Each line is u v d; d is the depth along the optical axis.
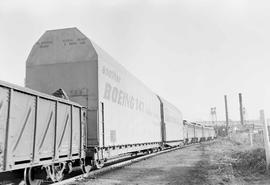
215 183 10.14
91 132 12.33
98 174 12.69
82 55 12.93
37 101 8.41
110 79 14.20
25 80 13.25
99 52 13.21
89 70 12.77
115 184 10.39
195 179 11.15
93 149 12.20
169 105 33.25
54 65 13.14
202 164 16.25
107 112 13.48
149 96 23.92
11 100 7.26
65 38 13.27
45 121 8.91
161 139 28.14
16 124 7.48
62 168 10.26
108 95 13.80
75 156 10.92
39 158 8.45
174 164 16.64
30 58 13.41
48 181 9.66
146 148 22.41
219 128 116.88
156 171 13.75
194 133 53.56
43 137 8.75
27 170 8.55
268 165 11.82
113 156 14.62
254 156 14.07
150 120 23.70
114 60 15.47
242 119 115.00
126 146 16.92
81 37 13.13
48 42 13.41
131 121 17.81
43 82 13.11
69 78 12.88
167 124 30.66
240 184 9.80
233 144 38.06
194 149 31.36
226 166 13.73
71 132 10.59
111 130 13.91
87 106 12.54
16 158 7.39
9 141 7.12
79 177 11.41
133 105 18.50
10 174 8.04
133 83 18.80
